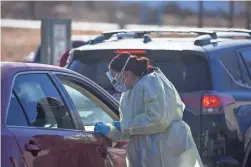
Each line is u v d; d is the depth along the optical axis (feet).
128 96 58.08
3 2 516.32
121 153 61.67
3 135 46.19
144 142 57.67
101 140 58.13
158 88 56.90
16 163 46.44
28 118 50.39
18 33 358.64
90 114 61.05
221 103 75.92
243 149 78.18
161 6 375.45
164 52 79.71
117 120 65.87
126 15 586.04
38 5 545.44
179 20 523.70
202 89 76.89
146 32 91.56
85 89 61.26
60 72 57.62
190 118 76.07
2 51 288.10
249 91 82.38
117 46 83.05
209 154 75.36
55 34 151.33
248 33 95.35
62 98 56.18
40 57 163.73
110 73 59.21
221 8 466.70
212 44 81.20
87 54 85.56
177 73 78.89
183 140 58.34
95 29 369.09
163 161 57.67
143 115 56.65
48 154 50.16
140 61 57.77
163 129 57.31
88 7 613.93
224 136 76.07
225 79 79.05
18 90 50.34
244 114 79.46
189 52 78.38
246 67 84.64
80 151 54.80
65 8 580.30
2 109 47.16
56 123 53.93
